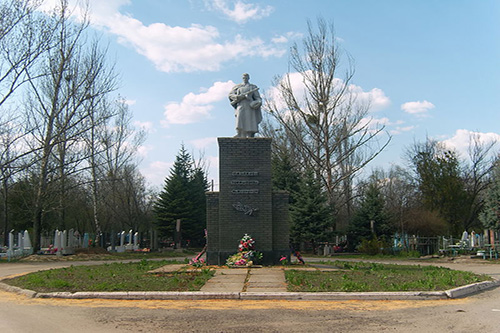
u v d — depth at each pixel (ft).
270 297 34.35
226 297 34.40
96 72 95.50
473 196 140.97
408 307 31.58
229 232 55.01
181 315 28.86
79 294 35.19
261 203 55.62
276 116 120.88
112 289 36.81
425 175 135.85
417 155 154.71
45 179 96.27
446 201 130.41
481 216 95.91
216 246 55.42
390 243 116.16
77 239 128.77
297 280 39.42
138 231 156.97
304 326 25.98
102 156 128.47
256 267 51.75
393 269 54.80
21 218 138.82
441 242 102.63
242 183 55.72
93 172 113.29
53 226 154.81
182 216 144.97
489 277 47.52
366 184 163.63
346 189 154.40
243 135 58.23
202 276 44.32
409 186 169.48
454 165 134.10
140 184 185.26
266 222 55.36
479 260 82.23
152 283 39.75
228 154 56.13
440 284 39.34
